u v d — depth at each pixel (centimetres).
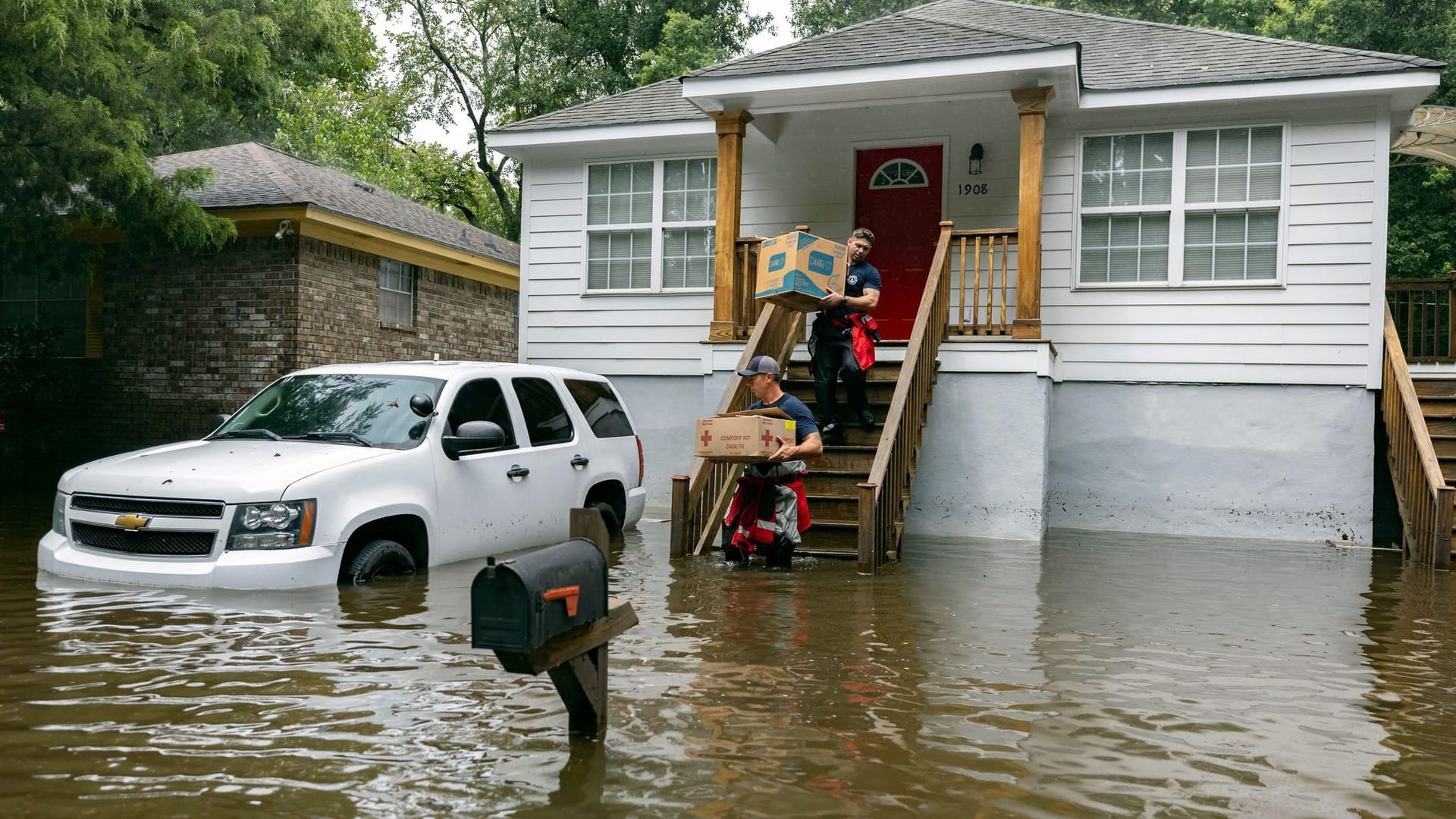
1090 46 1348
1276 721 392
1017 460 1049
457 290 1917
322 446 667
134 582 595
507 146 1409
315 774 314
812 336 979
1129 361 1190
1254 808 300
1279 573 830
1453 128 1355
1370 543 1101
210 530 591
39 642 473
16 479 1430
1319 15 2533
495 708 385
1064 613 611
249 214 1434
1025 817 290
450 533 685
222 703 385
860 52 1132
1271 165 1153
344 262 1574
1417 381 1195
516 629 312
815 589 678
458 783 308
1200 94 1134
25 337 1426
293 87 2780
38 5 1015
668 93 1461
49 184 1145
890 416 860
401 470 654
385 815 283
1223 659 497
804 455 762
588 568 356
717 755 338
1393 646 538
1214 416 1163
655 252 1397
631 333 1405
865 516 773
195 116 1293
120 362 1517
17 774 312
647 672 443
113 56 1145
